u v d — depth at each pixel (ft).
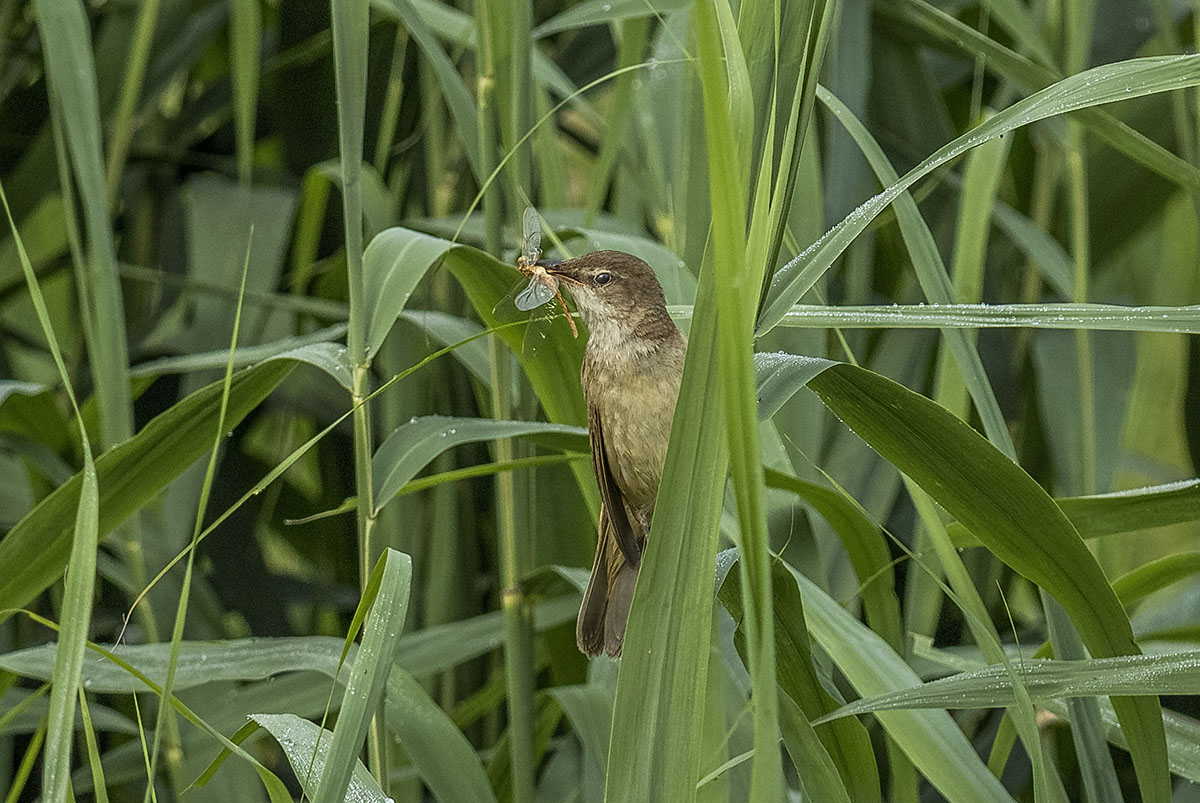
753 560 5.62
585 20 11.68
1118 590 9.95
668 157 13.87
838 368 7.70
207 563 17.58
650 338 10.64
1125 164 17.78
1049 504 7.84
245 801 13.80
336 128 18.85
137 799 16.76
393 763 15.40
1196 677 7.52
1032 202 18.60
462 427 9.88
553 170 14.48
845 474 15.75
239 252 17.49
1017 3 13.03
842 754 8.80
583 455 11.12
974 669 11.61
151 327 18.83
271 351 12.05
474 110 12.13
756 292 6.25
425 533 17.24
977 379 9.93
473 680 17.40
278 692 12.81
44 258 23.57
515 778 11.93
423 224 14.70
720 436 6.22
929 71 18.51
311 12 18.17
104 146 17.65
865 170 16.22
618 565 10.39
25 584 9.69
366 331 9.50
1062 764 15.97
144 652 10.43
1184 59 6.93
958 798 9.19
